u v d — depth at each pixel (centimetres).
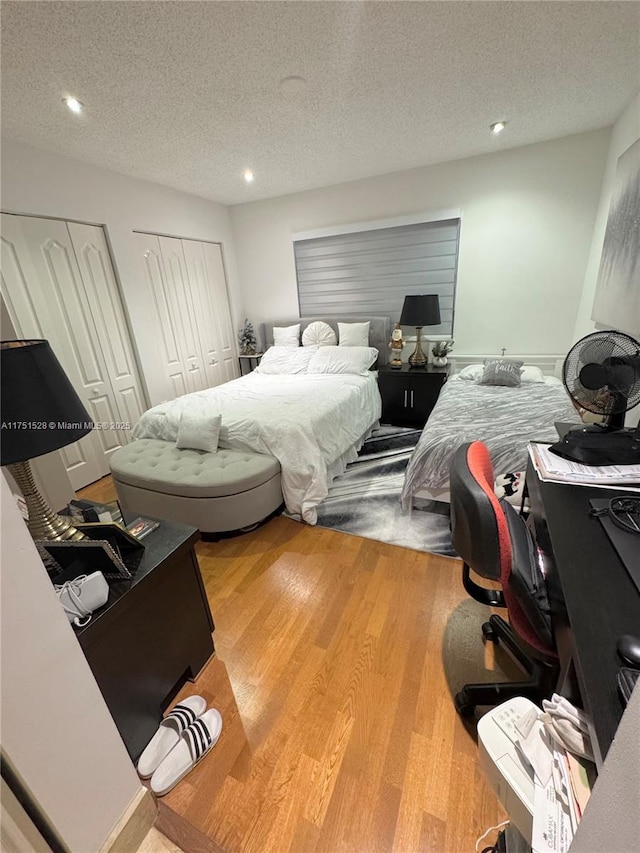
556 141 295
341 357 374
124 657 108
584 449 115
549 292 335
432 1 147
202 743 115
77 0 135
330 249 409
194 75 186
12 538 66
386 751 113
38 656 71
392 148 294
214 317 438
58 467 203
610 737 48
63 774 77
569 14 156
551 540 83
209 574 194
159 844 96
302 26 157
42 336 270
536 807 56
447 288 371
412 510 238
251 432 238
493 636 145
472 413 240
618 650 58
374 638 151
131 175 319
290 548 211
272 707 128
